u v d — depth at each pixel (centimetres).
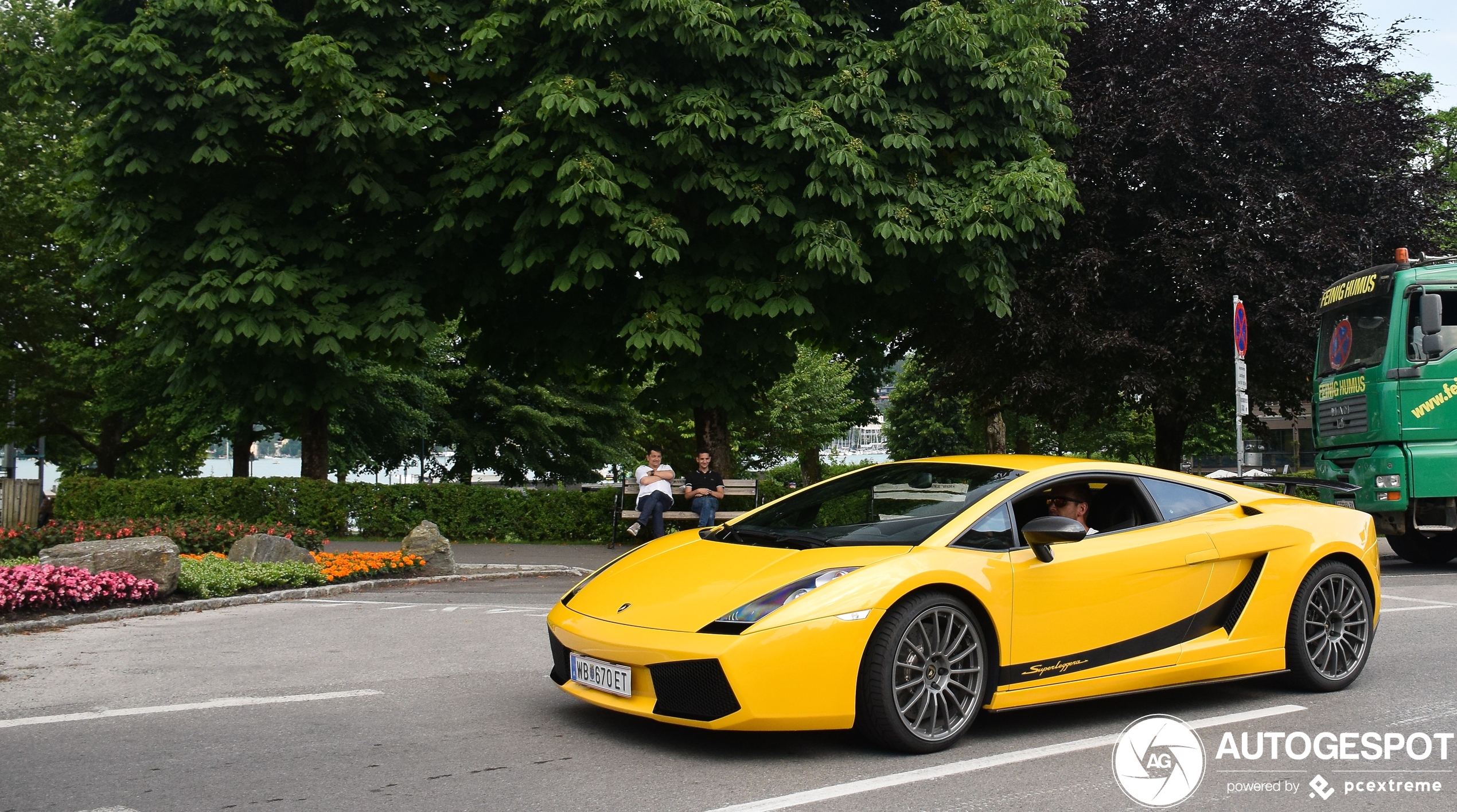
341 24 1354
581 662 498
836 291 1498
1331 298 1374
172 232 1393
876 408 4584
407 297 1385
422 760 459
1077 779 440
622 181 1262
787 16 1285
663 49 1298
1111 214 1841
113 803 396
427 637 788
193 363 1473
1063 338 1758
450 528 1780
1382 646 757
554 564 1402
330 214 1435
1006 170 1375
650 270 1381
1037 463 568
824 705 450
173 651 727
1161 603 551
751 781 430
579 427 4078
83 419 3288
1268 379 1894
